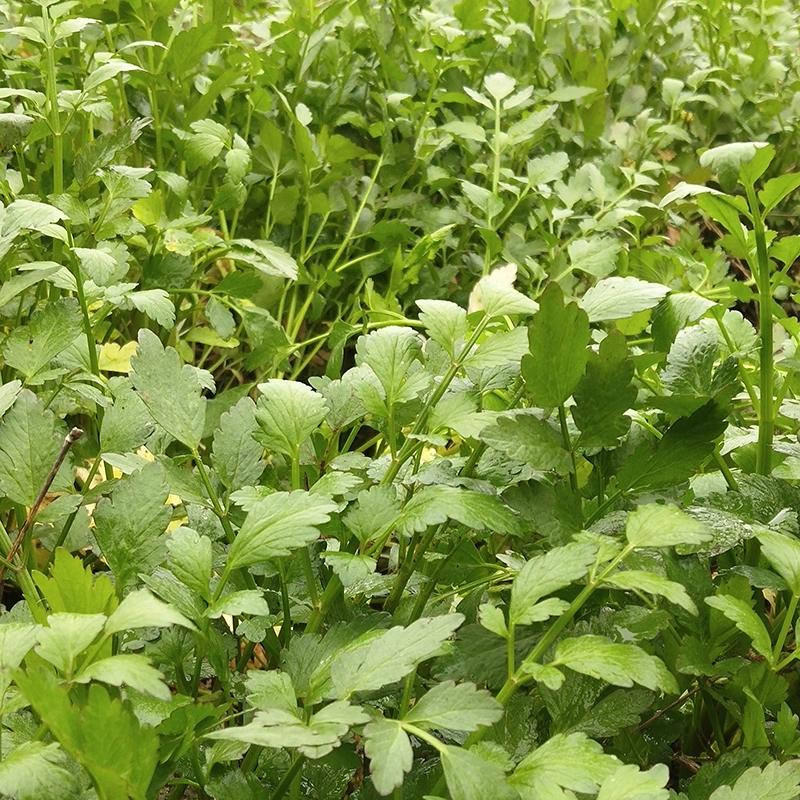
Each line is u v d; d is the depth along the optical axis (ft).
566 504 3.80
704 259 7.09
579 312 3.64
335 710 2.91
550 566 3.25
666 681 3.02
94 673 2.72
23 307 6.26
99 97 6.36
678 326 4.81
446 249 8.61
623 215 7.74
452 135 8.64
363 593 3.93
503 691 3.13
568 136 9.22
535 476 4.26
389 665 3.02
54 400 5.36
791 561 3.41
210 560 3.50
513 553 4.58
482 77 9.84
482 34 9.93
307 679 3.45
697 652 3.74
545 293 3.59
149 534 3.56
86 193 6.94
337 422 4.32
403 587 4.11
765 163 3.91
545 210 8.45
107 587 3.09
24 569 3.59
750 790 3.04
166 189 7.55
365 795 3.48
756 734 3.63
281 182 8.18
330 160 7.71
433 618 3.14
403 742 2.83
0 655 2.90
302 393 4.08
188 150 6.88
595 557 3.23
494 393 5.08
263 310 6.79
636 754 3.96
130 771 2.67
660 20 11.20
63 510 3.79
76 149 7.23
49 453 3.85
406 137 8.42
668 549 3.98
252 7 10.12
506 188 8.00
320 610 3.83
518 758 3.47
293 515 3.46
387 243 7.83
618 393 3.76
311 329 8.08
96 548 4.08
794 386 5.48
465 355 4.06
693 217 10.11
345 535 3.97
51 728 2.58
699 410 3.78
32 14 7.88
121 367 6.41
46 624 3.33
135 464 4.13
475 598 4.09
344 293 8.38
